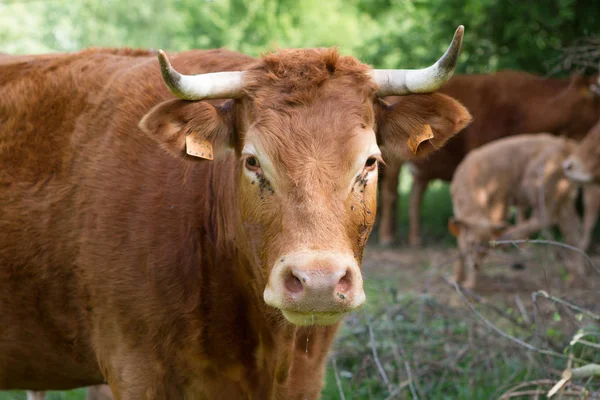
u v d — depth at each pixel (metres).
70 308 3.42
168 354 3.21
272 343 3.25
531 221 8.33
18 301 3.50
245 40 18.53
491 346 5.16
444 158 11.19
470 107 11.30
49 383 3.82
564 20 10.46
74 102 3.54
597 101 10.95
